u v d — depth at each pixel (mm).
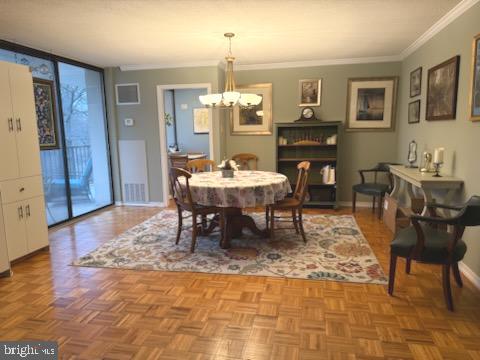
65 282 2781
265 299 2461
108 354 1880
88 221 4684
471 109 2662
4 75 3029
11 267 3102
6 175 3051
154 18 3102
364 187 4656
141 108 5375
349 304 2375
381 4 2824
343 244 3566
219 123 5230
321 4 2807
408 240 2400
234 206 3201
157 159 5473
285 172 5480
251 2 2744
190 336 2033
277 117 5430
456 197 2967
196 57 4758
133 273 2939
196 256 3303
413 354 1850
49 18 3068
